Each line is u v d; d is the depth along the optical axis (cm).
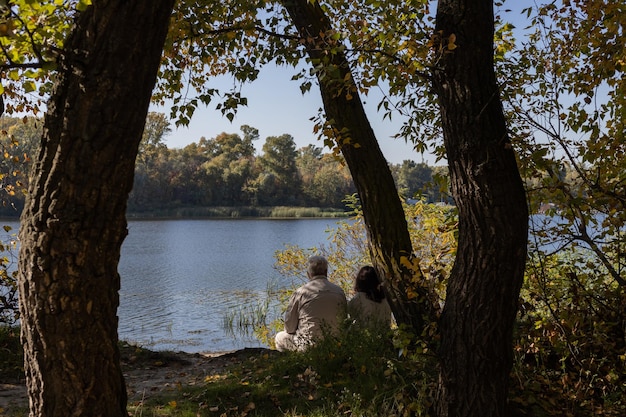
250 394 484
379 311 590
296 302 616
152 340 1436
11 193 597
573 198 430
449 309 397
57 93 260
